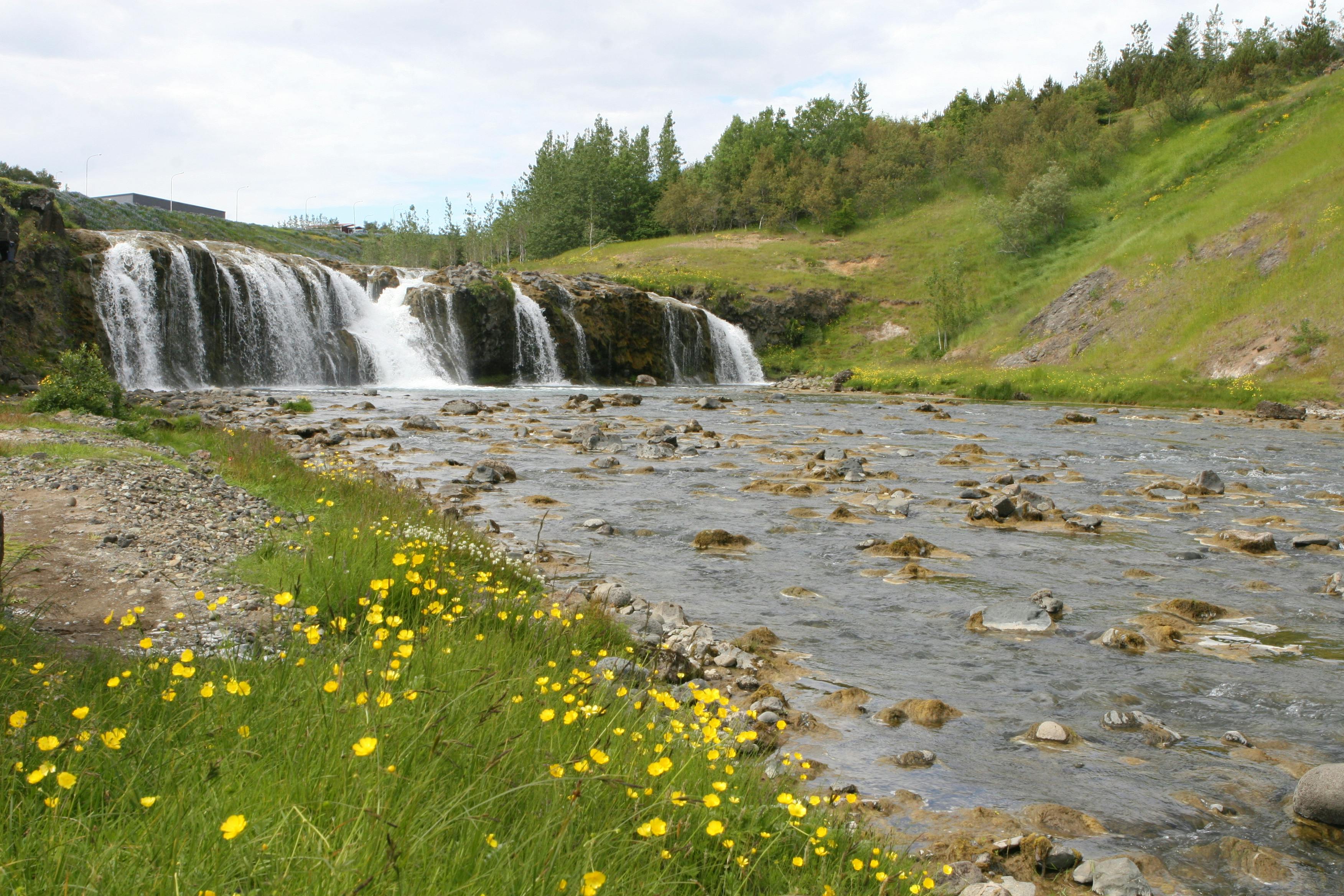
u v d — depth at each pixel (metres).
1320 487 19.95
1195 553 13.45
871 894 4.03
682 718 6.04
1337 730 7.25
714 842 4.08
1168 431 31.36
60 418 20.00
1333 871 5.13
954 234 81.12
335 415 31.52
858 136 111.69
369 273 55.34
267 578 8.43
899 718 7.32
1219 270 49.22
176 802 3.36
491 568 9.63
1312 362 39.62
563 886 3.11
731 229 98.88
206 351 43.59
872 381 54.53
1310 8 85.75
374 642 5.38
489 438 26.14
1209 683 8.29
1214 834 5.55
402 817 3.30
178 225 99.44
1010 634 9.72
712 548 13.55
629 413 35.88
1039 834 5.32
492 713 4.66
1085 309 56.03
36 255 37.75
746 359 68.19
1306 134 59.88
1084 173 77.94
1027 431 31.20
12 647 5.15
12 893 2.67
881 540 13.86
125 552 8.91
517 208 105.50
